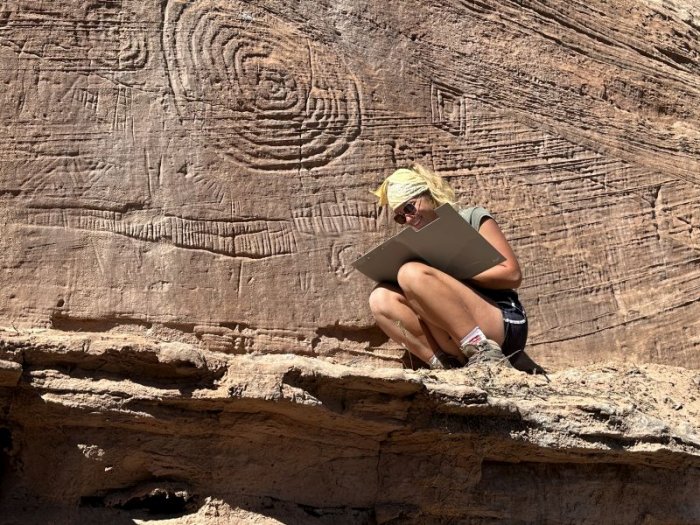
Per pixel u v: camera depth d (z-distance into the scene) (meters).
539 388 4.87
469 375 4.78
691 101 6.73
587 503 4.96
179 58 5.23
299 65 5.49
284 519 4.42
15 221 4.78
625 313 6.00
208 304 5.01
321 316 5.24
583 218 6.05
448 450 4.65
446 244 4.89
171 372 4.18
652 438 4.88
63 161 4.91
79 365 4.11
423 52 5.84
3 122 4.88
